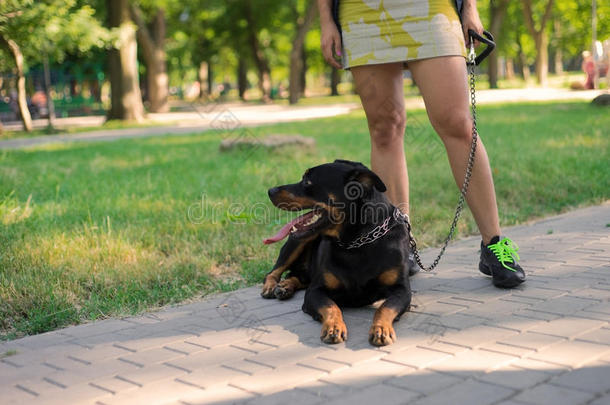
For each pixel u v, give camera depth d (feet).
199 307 13.23
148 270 15.44
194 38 139.23
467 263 15.60
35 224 19.15
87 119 102.12
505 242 13.26
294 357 9.74
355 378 8.71
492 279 13.41
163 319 12.43
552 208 22.41
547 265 14.60
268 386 8.61
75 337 11.47
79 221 19.83
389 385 8.38
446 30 12.64
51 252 16.15
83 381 9.23
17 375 9.62
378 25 12.94
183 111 109.50
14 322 12.67
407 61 12.98
